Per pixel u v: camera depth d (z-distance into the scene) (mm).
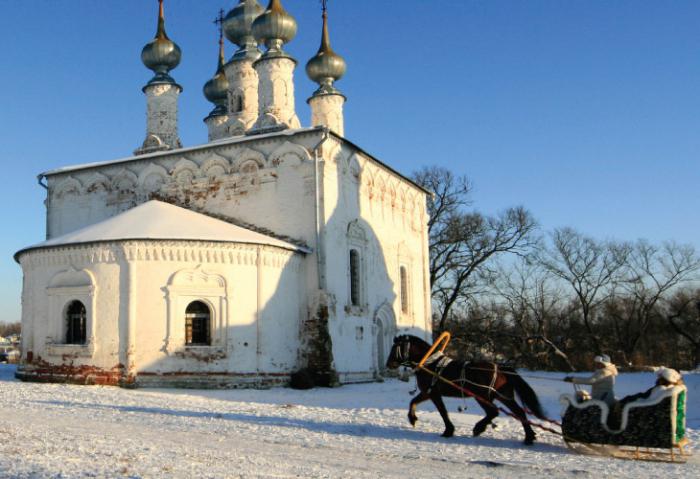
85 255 22656
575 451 10305
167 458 8641
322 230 25344
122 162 29172
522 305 50844
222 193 27172
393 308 30734
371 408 15828
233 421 12906
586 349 51656
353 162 28219
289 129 28375
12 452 8461
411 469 8555
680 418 9648
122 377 21688
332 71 33219
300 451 9734
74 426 11820
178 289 22219
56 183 30594
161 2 33469
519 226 48062
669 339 54656
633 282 50344
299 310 25031
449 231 47031
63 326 23016
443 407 11625
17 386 20141
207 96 38000
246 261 23250
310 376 24203
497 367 11383
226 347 22438
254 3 34250
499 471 8516
